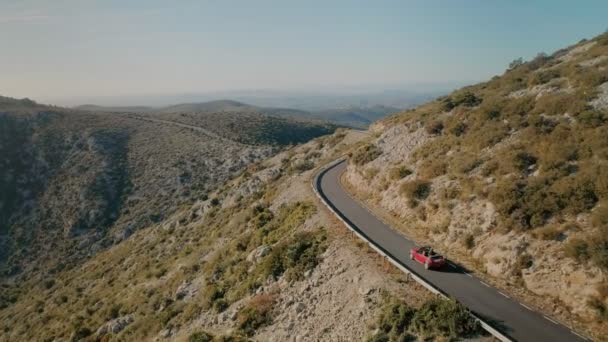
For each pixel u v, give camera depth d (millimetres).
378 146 43938
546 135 26531
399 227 29891
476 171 27828
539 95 33344
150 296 40719
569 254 18312
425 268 22594
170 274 44875
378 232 28828
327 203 36875
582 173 21641
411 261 23609
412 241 27125
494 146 29375
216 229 52594
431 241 26656
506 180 24688
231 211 57031
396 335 17125
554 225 20297
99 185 118750
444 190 28344
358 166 43375
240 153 131000
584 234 18734
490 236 22859
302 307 22641
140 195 114875
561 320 17000
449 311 16766
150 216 103000
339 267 24016
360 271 22562
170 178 121125
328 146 74312
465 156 30266
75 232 101688
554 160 23812
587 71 33500
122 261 66250
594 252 17406
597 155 22500
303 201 39250
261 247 32188
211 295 30094
